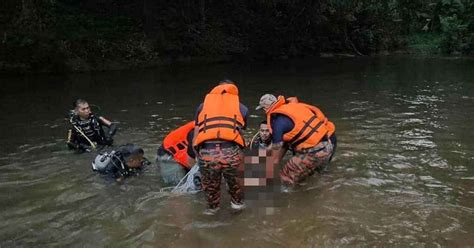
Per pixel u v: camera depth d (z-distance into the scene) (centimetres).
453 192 515
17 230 442
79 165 614
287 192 517
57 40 1593
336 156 634
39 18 1619
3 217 468
